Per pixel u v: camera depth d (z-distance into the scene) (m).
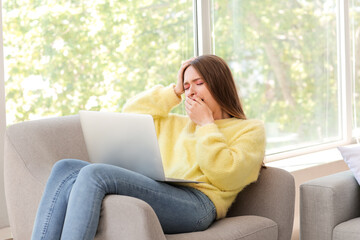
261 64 3.35
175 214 1.73
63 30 2.46
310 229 2.21
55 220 1.64
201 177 1.92
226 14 3.15
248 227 1.84
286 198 2.01
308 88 3.67
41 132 2.10
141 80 2.75
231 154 1.89
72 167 1.74
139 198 1.65
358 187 2.32
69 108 2.49
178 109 2.91
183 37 2.96
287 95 3.52
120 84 2.66
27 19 2.36
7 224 2.37
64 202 1.65
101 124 1.83
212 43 3.09
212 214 1.87
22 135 2.09
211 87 2.07
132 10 2.70
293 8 3.54
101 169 1.58
